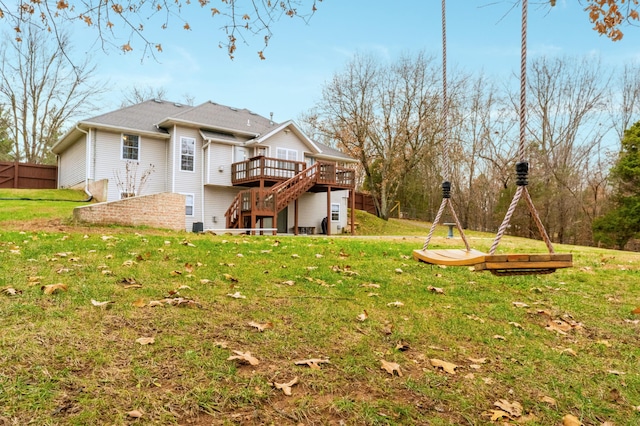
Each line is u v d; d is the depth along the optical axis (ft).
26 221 30.17
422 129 87.40
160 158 58.29
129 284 12.48
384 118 89.04
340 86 87.86
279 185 54.65
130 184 54.60
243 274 15.28
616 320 13.05
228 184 61.41
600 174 86.22
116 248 18.65
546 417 7.08
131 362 7.43
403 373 8.18
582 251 34.37
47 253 16.39
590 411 7.41
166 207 34.58
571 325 12.39
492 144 99.86
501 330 11.41
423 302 13.52
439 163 108.06
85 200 49.70
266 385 7.10
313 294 13.29
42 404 5.93
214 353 8.08
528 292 15.97
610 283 18.19
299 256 20.33
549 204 85.87
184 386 6.82
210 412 6.23
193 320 9.77
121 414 5.89
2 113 79.25
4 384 6.28
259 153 63.62
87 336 8.29
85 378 6.75
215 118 62.39
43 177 65.00
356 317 11.28
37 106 81.10
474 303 13.94
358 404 6.82
